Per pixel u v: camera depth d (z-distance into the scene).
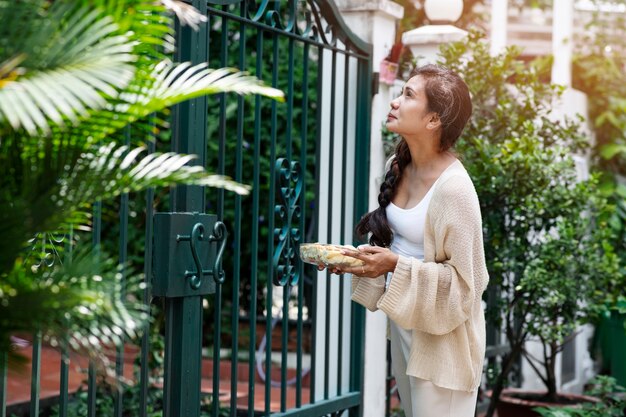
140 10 1.89
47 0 1.87
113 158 1.91
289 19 4.01
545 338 5.20
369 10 4.54
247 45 7.01
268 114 6.96
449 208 3.10
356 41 4.45
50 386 5.86
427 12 5.34
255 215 3.75
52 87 1.65
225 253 7.17
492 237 5.14
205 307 7.25
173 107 3.24
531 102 5.48
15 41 1.70
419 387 3.22
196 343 3.30
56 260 2.42
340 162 4.62
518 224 5.18
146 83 1.97
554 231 6.19
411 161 3.35
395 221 3.31
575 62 7.72
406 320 3.11
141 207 6.14
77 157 1.86
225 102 3.46
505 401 5.57
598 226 6.01
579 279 5.17
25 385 5.78
